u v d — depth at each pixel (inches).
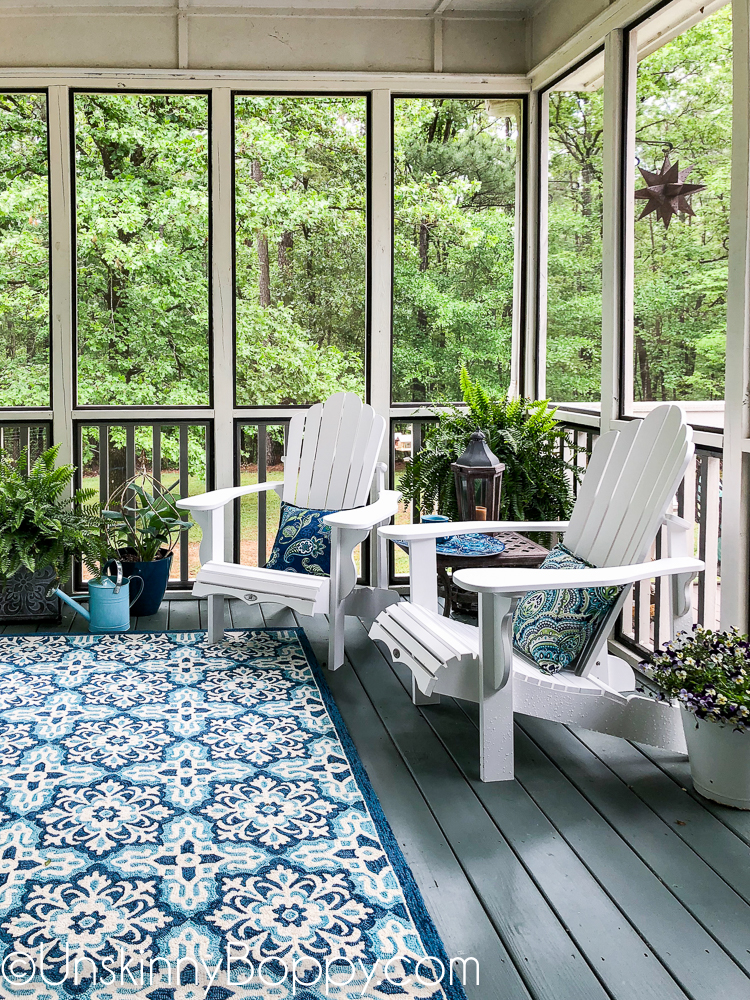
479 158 265.7
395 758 108.5
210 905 76.1
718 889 80.1
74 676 134.9
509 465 161.6
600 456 123.6
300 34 176.4
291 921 73.9
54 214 175.3
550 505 164.1
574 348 185.3
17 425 179.6
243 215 278.8
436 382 256.8
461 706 126.1
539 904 77.6
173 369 285.0
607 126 146.3
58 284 176.6
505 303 263.1
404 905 76.2
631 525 110.3
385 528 122.5
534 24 178.4
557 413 176.7
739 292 109.3
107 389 280.8
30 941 71.2
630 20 139.0
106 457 185.3
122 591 157.9
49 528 158.1
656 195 152.9
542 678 103.2
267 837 87.8
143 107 285.4
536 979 67.6
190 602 182.5
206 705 123.3
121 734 113.1
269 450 274.1
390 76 177.9
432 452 168.1
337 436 165.5
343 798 96.3
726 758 94.6
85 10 171.9
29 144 271.0
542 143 181.9
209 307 180.9
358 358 282.5
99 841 86.8
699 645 99.5
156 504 175.2
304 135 283.4
